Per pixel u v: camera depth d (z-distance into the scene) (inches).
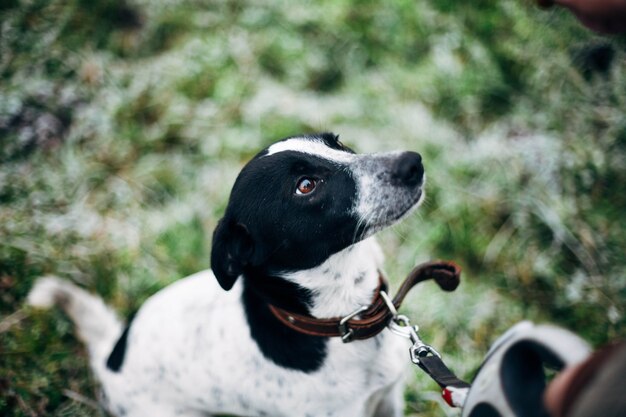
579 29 169.2
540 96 163.9
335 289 94.0
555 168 147.6
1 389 126.6
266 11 185.3
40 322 135.3
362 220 91.4
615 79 157.5
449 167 153.2
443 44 174.7
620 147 149.3
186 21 187.3
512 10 178.1
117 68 179.3
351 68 175.9
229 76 174.9
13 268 143.1
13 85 170.4
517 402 61.0
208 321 101.2
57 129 167.3
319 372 94.8
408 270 141.4
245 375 97.6
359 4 185.5
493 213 147.2
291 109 165.5
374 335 93.8
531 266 140.0
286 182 90.4
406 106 165.8
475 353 129.7
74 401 126.3
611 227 140.7
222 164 159.6
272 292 94.0
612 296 132.6
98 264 145.7
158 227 151.8
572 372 52.7
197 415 108.9
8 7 183.9
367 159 92.5
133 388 109.4
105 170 161.6
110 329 121.8
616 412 49.0
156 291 142.8
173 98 172.7
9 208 153.6
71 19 184.2
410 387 123.2
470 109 165.0
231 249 90.4
